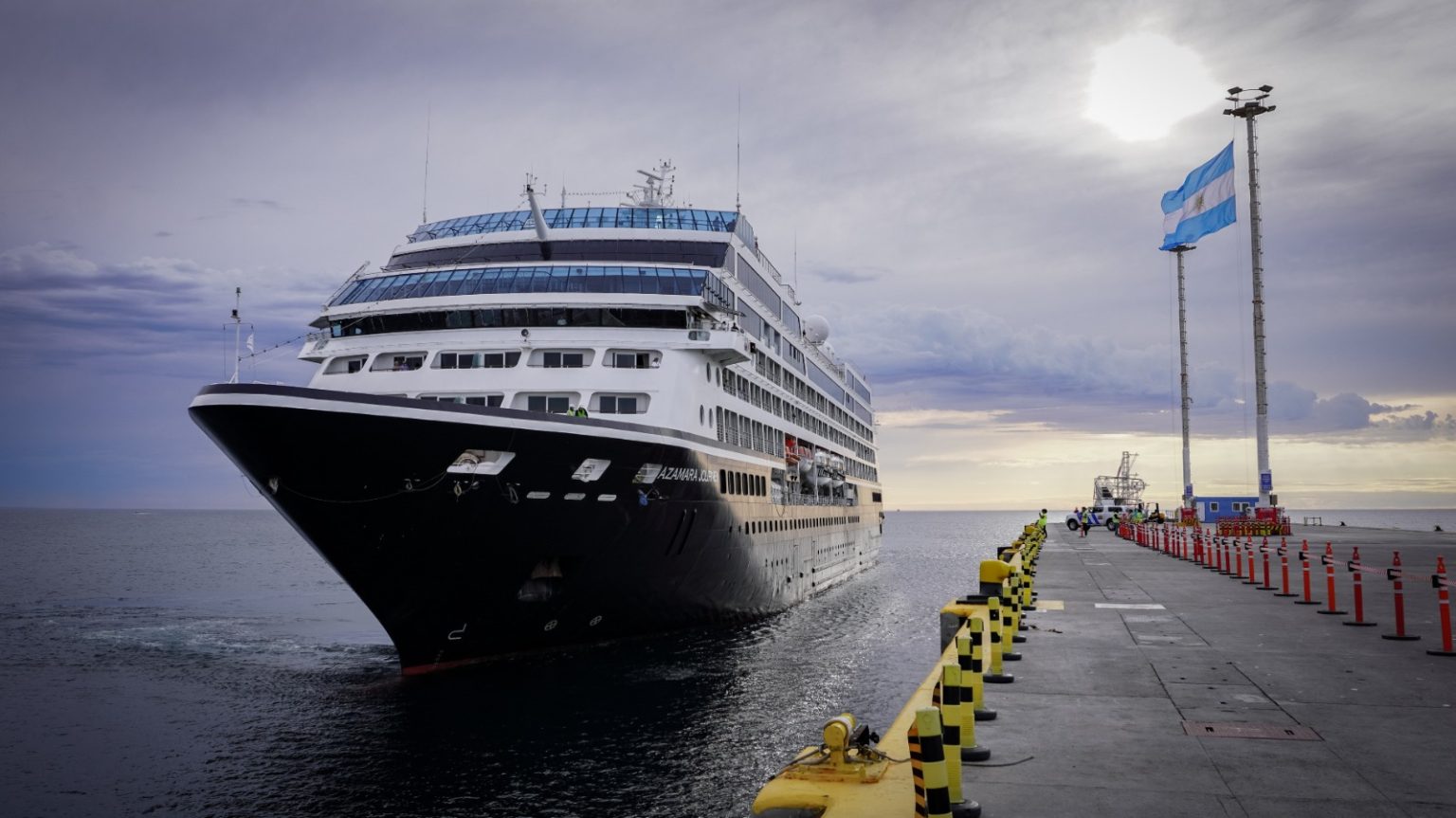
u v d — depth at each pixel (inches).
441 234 1786.4
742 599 1660.9
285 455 960.3
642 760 906.1
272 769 916.6
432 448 1013.8
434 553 1082.7
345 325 1471.5
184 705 1179.9
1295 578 1229.1
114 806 837.8
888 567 3782.0
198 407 951.0
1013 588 716.0
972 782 358.6
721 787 837.8
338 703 1130.7
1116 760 386.9
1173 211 3292.3
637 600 1354.6
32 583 3105.3
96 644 1708.9
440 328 1416.1
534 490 1117.7
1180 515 3548.2
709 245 1684.3
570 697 1115.9
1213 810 327.0
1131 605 936.9
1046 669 586.6
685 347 1406.3
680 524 1366.9
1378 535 2691.9
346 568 1068.5
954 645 592.7
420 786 845.2
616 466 1206.9
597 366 1381.6
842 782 338.6
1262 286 2539.4
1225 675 566.3
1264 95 2544.3
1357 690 521.3
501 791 826.8
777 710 1109.1
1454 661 611.2
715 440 1472.7
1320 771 372.2
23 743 1019.9
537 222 1606.8
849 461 3024.1
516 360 1393.9
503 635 1222.3
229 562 4261.8
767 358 1957.4
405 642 1171.9
